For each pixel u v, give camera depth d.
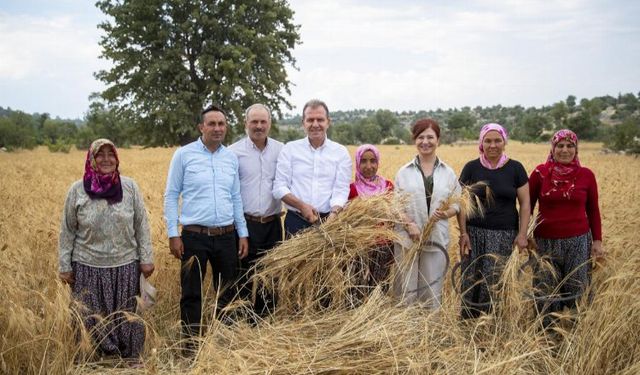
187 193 4.96
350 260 4.68
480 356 3.82
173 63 37.59
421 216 5.00
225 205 4.99
